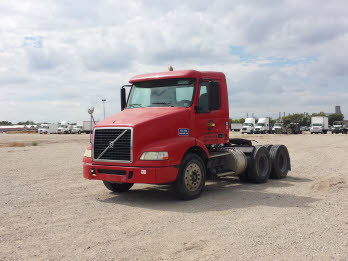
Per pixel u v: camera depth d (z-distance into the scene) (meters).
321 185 8.84
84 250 4.31
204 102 8.16
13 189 8.80
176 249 4.29
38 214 6.19
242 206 6.68
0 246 4.50
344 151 20.05
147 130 6.95
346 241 4.52
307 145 27.16
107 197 7.80
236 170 8.95
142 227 5.29
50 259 4.03
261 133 67.19
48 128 78.81
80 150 23.11
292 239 4.61
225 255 4.07
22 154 19.69
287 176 10.90
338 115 137.25
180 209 6.52
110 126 7.17
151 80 8.23
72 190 8.70
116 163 7.05
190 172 7.36
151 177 6.71
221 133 8.73
